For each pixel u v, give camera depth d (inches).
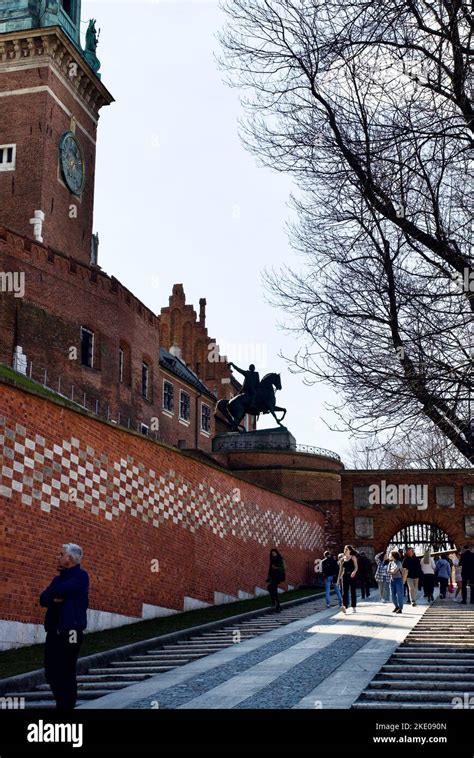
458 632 721.6
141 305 2087.8
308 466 2176.4
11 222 2010.3
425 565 1204.5
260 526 1457.9
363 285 535.5
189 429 2561.5
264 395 2368.4
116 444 896.9
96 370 1822.1
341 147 519.8
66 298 1743.4
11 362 1579.7
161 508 1002.1
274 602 1059.9
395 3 473.7
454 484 1926.7
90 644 677.9
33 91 2065.7
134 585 900.6
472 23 465.4
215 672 533.6
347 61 506.0
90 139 2285.9
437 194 511.8
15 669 546.0
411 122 499.8
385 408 510.9
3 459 689.0
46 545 738.2
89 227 2249.0
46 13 2116.1
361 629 765.3
